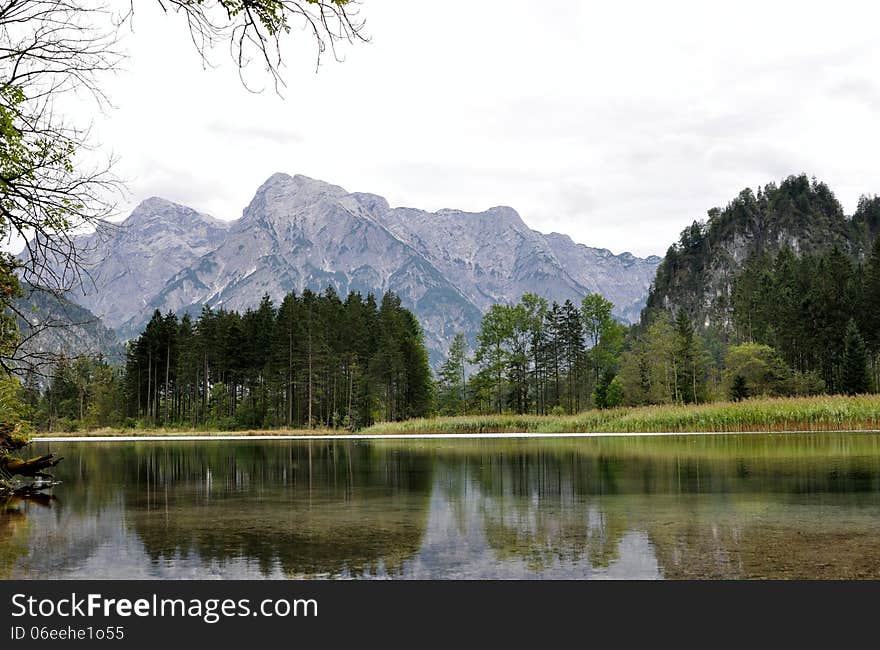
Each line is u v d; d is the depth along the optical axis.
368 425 76.75
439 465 22.72
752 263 190.50
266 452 32.78
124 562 8.62
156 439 54.41
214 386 82.44
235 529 10.79
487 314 89.44
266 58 7.05
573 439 40.94
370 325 92.12
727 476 17.34
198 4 6.93
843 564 8.06
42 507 13.64
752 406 45.84
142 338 82.56
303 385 78.25
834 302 92.69
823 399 46.62
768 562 8.18
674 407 50.19
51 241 9.14
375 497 14.51
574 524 10.77
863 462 20.75
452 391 96.88
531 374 91.81
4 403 17.31
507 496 14.30
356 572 8.04
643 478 17.33
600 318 95.94
